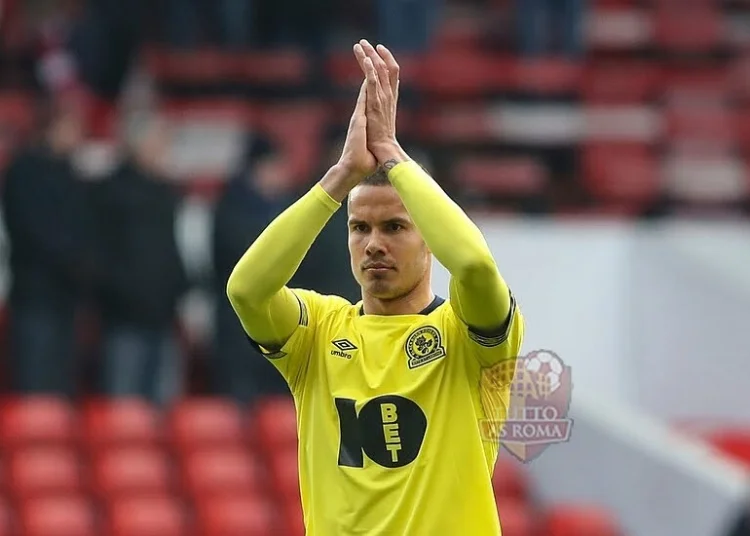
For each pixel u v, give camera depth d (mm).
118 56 52031
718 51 66812
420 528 16984
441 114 58438
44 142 39562
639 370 45531
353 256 17672
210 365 42875
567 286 45312
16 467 38625
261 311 17469
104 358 40062
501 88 59250
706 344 45844
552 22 60938
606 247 45656
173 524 38219
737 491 39500
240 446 40531
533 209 54969
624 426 41094
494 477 40688
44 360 39281
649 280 45688
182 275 40188
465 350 17391
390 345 17547
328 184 17422
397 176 17125
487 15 65625
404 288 17531
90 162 45031
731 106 63719
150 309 39438
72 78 52500
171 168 49312
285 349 17875
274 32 57688
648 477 40594
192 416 40594
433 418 17203
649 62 66375
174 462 39906
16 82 57281
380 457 17250
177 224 40438
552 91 59781
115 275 39156
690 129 61438
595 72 65125
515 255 45250
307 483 17891
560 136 59156
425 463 17094
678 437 42594
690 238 46094
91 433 39656
